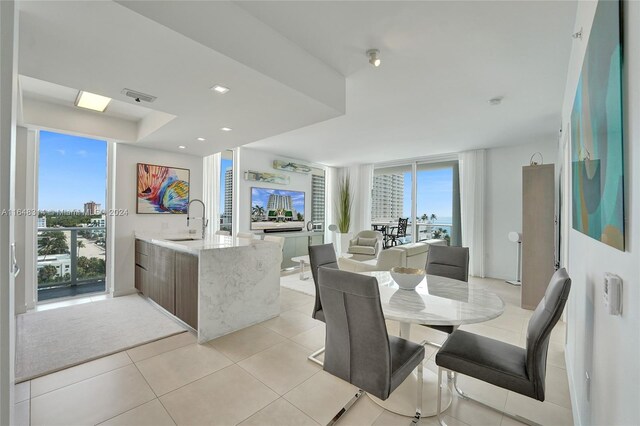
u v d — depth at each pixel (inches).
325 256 106.6
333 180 331.3
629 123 30.0
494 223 226.2
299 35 85.1
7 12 38.7
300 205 293.3
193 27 65.6
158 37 64.9
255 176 248.7
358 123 168.1
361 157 275.1
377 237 262.4
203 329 109.0
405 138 202.1
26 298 141.5
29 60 74.5
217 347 105.3
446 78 110.3
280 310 146.3
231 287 118.5
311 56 95.3
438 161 264.8
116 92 94.0
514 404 76.9
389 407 74.8
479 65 100.5
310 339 112.4
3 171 38.4
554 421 70.6
